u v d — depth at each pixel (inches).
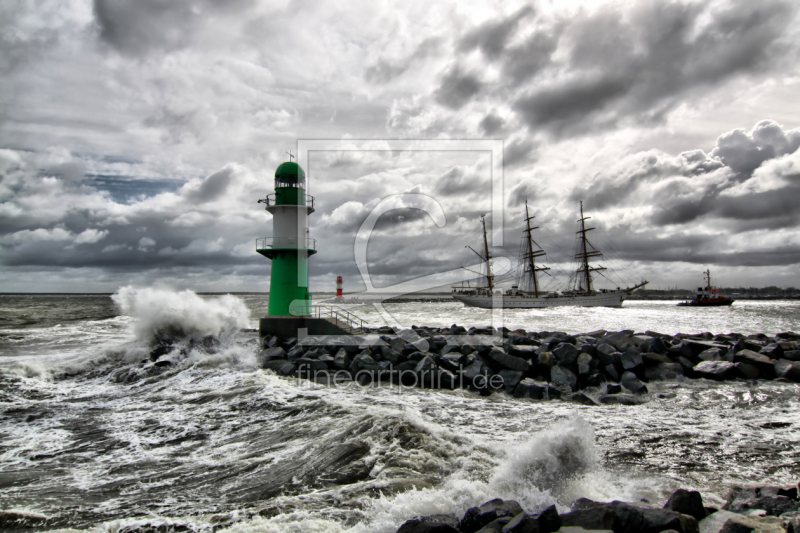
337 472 274.5
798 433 373.7
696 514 211.5
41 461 313.1
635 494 258.5
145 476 283.3
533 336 825.5
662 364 585.9
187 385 546.6
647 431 377.7
